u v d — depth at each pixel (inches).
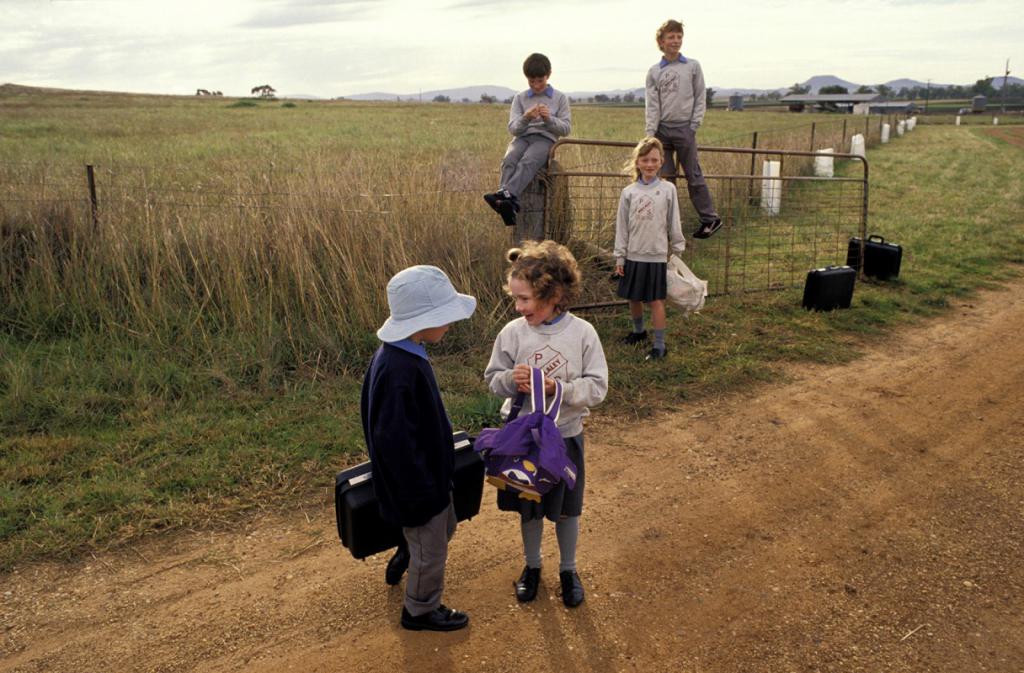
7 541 134.0
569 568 122.1
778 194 502.3
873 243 341.4
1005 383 224.2
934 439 186.2
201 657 108.8
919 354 252.2
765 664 107.7
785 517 149.7
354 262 245.4
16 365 202.4
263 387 205.6
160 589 124.1
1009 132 1707.7
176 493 151.4
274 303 239.6
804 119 1950.1
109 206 260.7
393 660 108.1
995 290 333.1
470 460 114.3
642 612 119.8
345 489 107.2
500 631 114.8
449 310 97.6
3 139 786.2
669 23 274.5
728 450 180.9
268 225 254.5
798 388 221.6
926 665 106.9
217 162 531.2
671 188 229.8
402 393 94.5
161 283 240.8
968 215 503.8
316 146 743.1
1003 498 155.9
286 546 137.3
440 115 1763.0
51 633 113.0
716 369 232.7
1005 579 127.5
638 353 244.4
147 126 1125.1
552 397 107.7
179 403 193.5
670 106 280.2
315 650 110.3
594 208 311.7
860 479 165.6
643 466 172.7
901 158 949.8
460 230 270.8
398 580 126.7
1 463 160.4
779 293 319.0
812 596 123.6
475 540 141.6
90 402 190.2
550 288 108.6
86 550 133.1
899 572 130.3
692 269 355.6
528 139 269.7
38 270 241.0
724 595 124.3
